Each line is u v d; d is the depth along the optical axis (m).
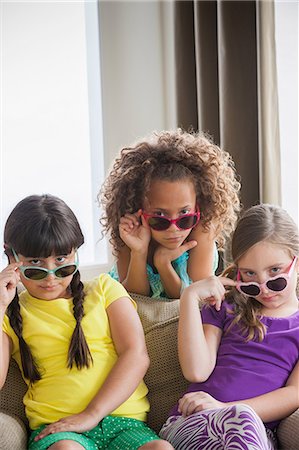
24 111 3.69
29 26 3.68
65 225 1.99
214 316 2.10
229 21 3.24
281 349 1.99
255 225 2.04
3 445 1.76
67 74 3.77
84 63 3.81
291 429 1.82
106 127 3.84
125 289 2.34
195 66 3.61
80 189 3.81
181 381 2.09
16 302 2.04
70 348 1.97
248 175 3.27
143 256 2.31
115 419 1.94
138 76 3.92
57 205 2.03
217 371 1.99
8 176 3.67
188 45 3.60
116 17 3.85
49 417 1.92
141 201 2.32
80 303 2.04
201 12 3.44
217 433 1.73
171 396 2.08
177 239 2.28
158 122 3.96
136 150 2.39
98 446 1.90
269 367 1.96
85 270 3.72
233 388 1.93
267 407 1.87
